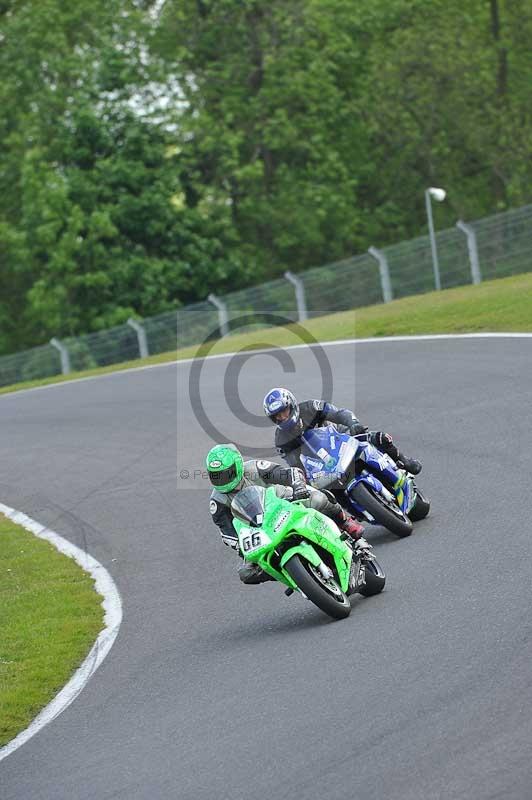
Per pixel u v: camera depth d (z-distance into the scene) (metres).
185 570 37.28
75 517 47.91
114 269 138.12
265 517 27.64
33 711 26.78
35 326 165.12
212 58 156.88
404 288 103.56
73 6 154.25
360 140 163.62
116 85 143.62
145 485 50.59
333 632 26.81
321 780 18.78
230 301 106.81
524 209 97.69
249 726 22.06
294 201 154.50
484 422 46.97
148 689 26.44
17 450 64.69
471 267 100.38
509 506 34.59
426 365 63.06
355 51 158.25
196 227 147.00
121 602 35.34
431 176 158.50
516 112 148.50
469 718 19.83
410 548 32.44
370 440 34.12
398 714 20.73
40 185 137.88
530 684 20.64
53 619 34.50
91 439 63.16
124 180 140.12
